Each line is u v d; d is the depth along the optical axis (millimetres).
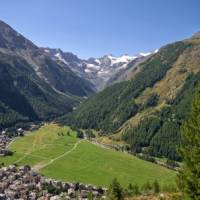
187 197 51344
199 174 50219
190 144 51812
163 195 96625
